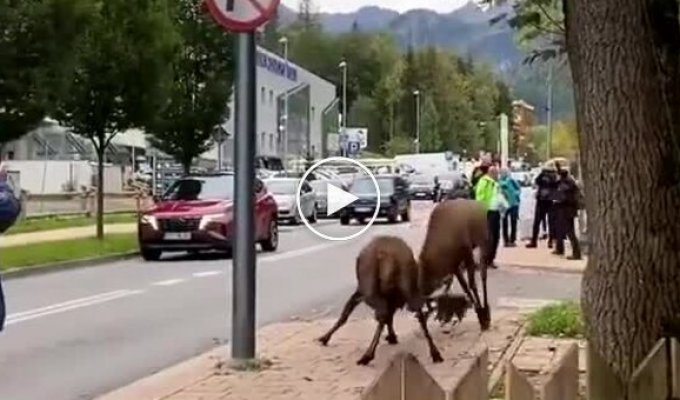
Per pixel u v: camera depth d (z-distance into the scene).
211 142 37.09
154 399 9.12
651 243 7.01
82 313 15.58
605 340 7.06
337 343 11.88
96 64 27.50
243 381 9.67
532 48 16.17
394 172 54.00
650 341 7.00
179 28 33.53
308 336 12.47
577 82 7.13
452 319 12.52
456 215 11.88
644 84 6.93
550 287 19.27
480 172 25.28
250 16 9.88
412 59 113.94
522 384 4.77
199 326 14.24
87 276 21.62
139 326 14.25
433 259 11.51
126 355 12.01
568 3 7.18
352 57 112.50
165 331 13.80
